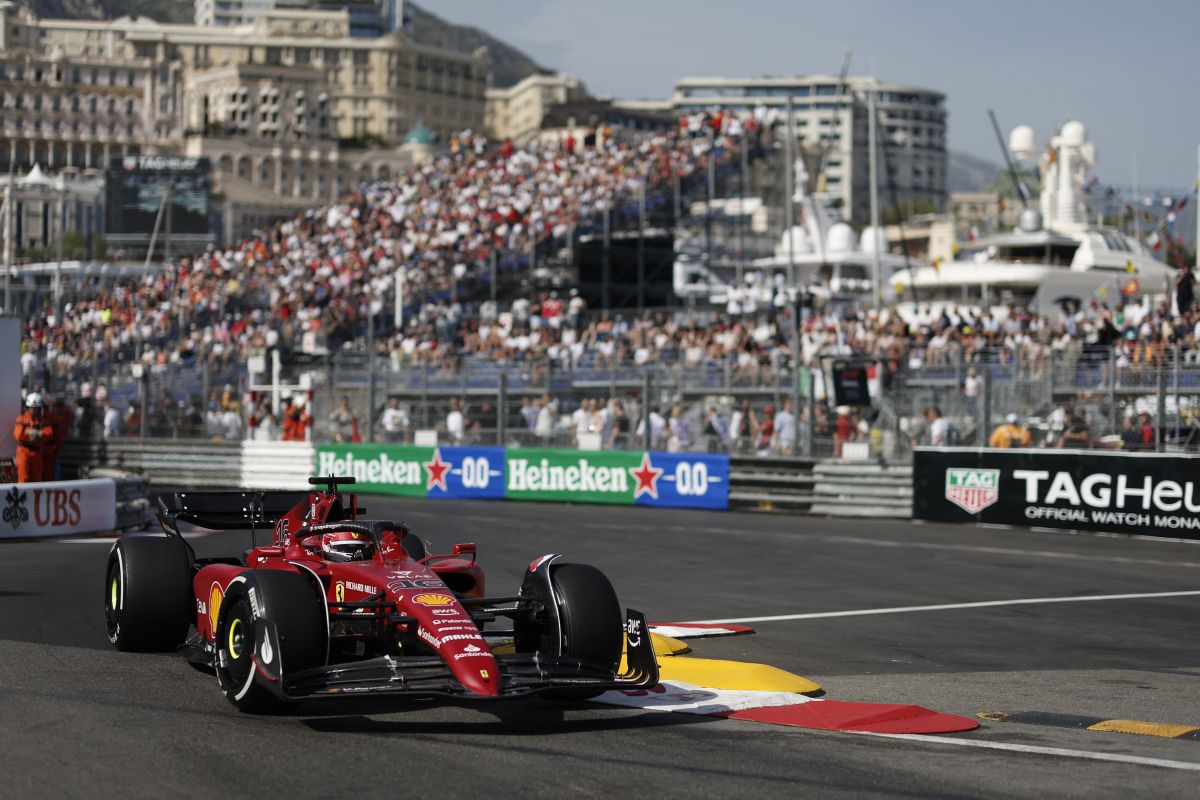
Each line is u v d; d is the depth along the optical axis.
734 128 51.34
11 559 16.00
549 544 18.22
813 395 23.73
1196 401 21.66
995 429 23.59
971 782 6.43
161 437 31.27
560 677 7.49
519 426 27.55
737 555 17.28
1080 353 24.45
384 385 29.59
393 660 7.36
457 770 6.47
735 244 53.25
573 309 37.59
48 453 21.53
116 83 177.38
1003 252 48.25
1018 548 18.30
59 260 48.56
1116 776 6.61
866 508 22.44
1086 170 50.84
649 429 25.42
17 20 191.00
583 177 49.72
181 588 9.60
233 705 7.93
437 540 18.59
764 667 9.39
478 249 44.94
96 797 5.92
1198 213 46.31
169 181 85.19
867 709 8.09
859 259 53.22
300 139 172.88
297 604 7.35
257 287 46.50
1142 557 17.39
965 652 10.70
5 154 170.50
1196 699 8.94
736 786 6.27
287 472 28.48
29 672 8.90
